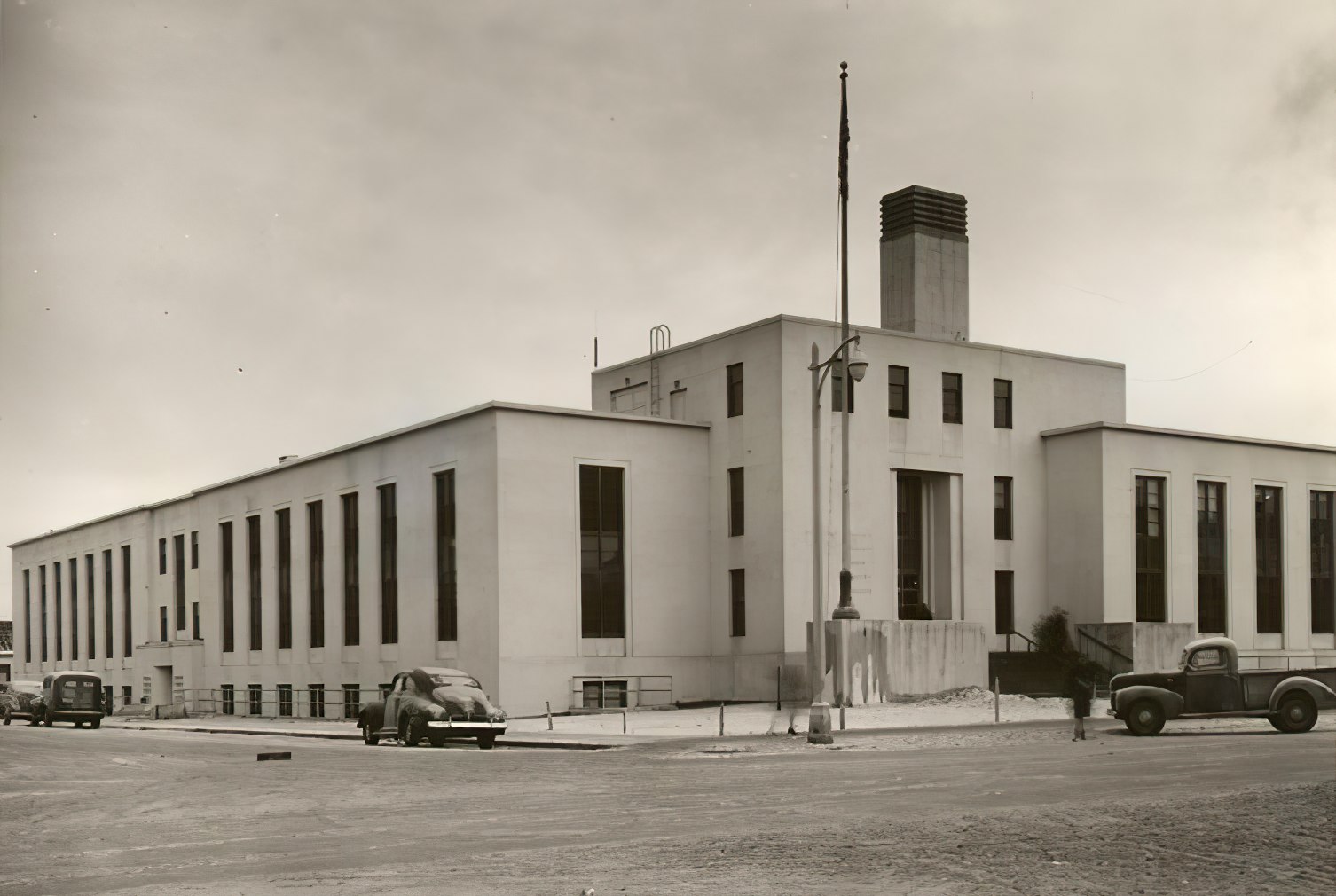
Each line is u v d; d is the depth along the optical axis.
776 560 47.38
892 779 18.55
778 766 21.92
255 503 63.81
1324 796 13.65
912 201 54.16
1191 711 27.34
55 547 90.25
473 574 47.41
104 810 17.44
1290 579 57.12
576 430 48.31
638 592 48.88
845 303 36.59
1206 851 10.86
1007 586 52.59
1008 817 13.25
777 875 10.52
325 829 14.59
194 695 68.12
